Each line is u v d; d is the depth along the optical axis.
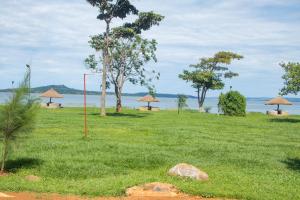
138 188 15.39
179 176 17.55
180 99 65.38
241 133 36.47
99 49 59.66
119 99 64.75
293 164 22.45
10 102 18.20
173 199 14.49
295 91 56.41
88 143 26.39
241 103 63.31
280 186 17.00
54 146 24.81
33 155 21.88
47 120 41.66
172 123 44.00
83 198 14.54
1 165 19.45
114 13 57.31
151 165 20.80
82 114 53.41
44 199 14.23
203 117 56.00
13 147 18.61
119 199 14.39
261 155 24.61
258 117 61.38
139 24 60.12
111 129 35.62
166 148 25.88
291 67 56.88
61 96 76.62
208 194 15.09
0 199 13.95
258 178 18.28
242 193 15.27
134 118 49.75
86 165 19.97
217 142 29.44
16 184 16.06
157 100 78.25
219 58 85.38
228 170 19.81
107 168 19.73
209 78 83.88
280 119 56.12
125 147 25.48
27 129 18.62
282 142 31.11
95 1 55.53
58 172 18.66
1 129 18.17
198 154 24.14
